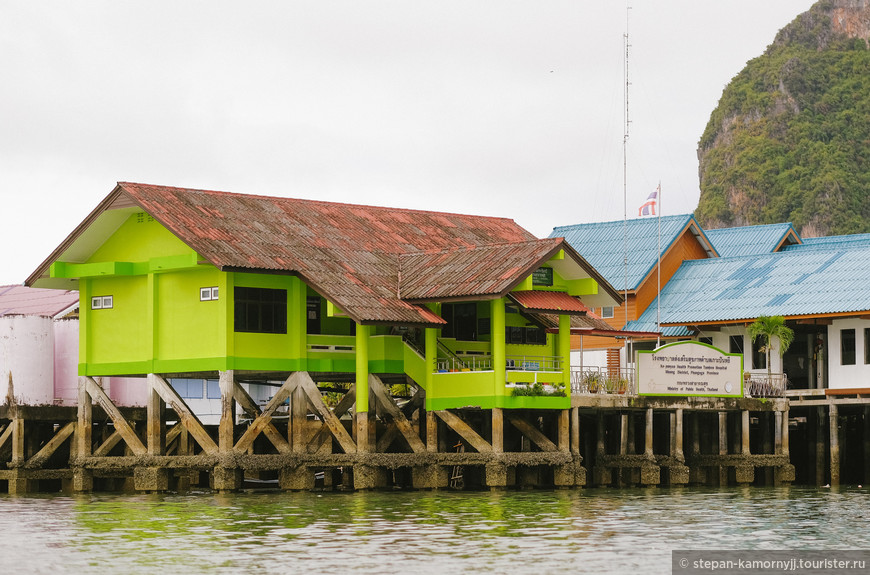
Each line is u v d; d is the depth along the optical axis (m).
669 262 90.81
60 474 67.19
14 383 67.81
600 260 91.44
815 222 193.12
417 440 63.84
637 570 37.50
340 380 70.38
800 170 199.00
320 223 70.19
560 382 65.50
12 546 42.62
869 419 73.50
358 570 37.34
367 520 48.72
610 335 72.81
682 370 68.25
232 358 61.94
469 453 63.22
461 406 63.47
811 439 76.50
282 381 81.31
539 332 70.94
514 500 57.22
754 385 72.56
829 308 75.81
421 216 76.31
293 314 63.91
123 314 66.62
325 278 63.53
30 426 66.94
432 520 48.66
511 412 65.00
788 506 55.53
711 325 82.75
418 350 64.94
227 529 46.22
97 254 68.06
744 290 83.75
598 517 49.97
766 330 75.94
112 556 40.28
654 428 74.25
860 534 45.41
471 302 68.94
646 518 49.78
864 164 199.75
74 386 72.81
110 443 66.44
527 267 62.56
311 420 70.19
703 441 73.81
